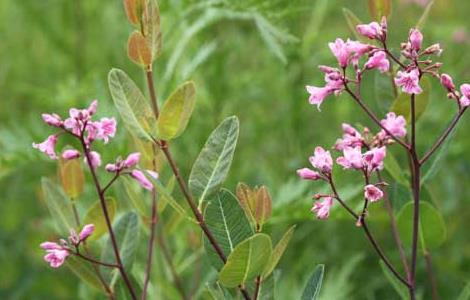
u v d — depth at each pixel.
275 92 0.72
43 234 0.72
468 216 0.72
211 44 0.59
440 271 0.64
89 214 0.41
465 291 0.40
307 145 0.71
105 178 0.59
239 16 0.57
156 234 0.50
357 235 0.69
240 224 0.35
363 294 0.65
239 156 0.71
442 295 0.63
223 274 0.33
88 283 0.40
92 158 0.39
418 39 0.34
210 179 0.35
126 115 0.35
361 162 0.34
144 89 0.61
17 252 0.73
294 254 0.67
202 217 0.35
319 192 0.53
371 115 0.36
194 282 0.52
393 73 0.42
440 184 0.72
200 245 0.52
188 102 0.35
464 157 0.70
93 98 0.65
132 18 0.36
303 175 0.35
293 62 0.68
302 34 0.65
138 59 0.36
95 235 0.41
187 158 0.66
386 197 0.41
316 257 0.67
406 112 0.41
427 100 0.41
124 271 0.39
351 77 0.69
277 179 0.68
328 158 0.35
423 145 0.66
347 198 0.52
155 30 0.36
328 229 0.69
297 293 0.60
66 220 0.42
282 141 0.72
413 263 0.37
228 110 0.69
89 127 0.37
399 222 0.42
